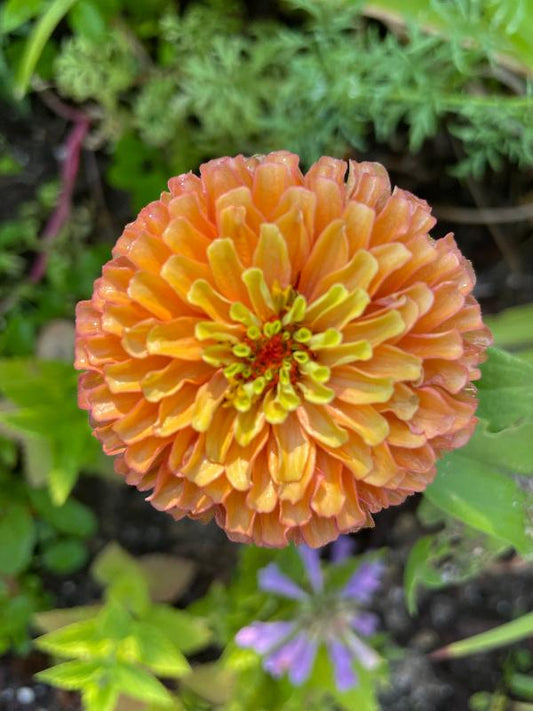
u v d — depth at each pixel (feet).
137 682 0.76
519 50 0.74
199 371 0.54
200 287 0.51
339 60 0.78
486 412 0.66
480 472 0.68
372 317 0.53
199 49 0.91
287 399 0.53
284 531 0.54
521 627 0.75
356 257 0.51
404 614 1.03
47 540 0.97
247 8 0.97
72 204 1.02
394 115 0.81
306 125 0.87
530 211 1.00
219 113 0.88
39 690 0.98
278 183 0.53
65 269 0.97
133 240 0.56
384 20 0.86
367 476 0.53
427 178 1.03
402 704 1.02
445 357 0.53
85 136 1.00
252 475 0.54
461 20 0.71
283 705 0.90
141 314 0.54
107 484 1.02
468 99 0.74
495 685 1.01
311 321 0.54
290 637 0.88
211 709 0.92
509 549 1.02
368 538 1.04
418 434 0.52
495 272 1.05
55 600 1.00
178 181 0.58
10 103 1.00
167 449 0.56
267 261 0.52
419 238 0.53
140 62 0.95
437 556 0.77
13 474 0.94
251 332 0.54
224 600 0.94
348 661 0.88
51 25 0.74
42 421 0.81
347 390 0.52
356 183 0.57
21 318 0.94
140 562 0.98
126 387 0.53
